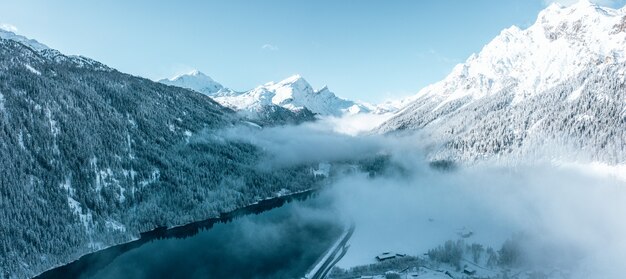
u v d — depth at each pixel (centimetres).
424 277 18688
